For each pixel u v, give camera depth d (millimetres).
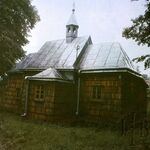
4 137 11273
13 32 21281
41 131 13070
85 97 18234
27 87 19469
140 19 11312
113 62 17719
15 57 22297
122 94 16422
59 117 17391
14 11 21375
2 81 23938
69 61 19562
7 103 23609
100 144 10477
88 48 21094
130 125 13977
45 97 17766
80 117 17906
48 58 21734
